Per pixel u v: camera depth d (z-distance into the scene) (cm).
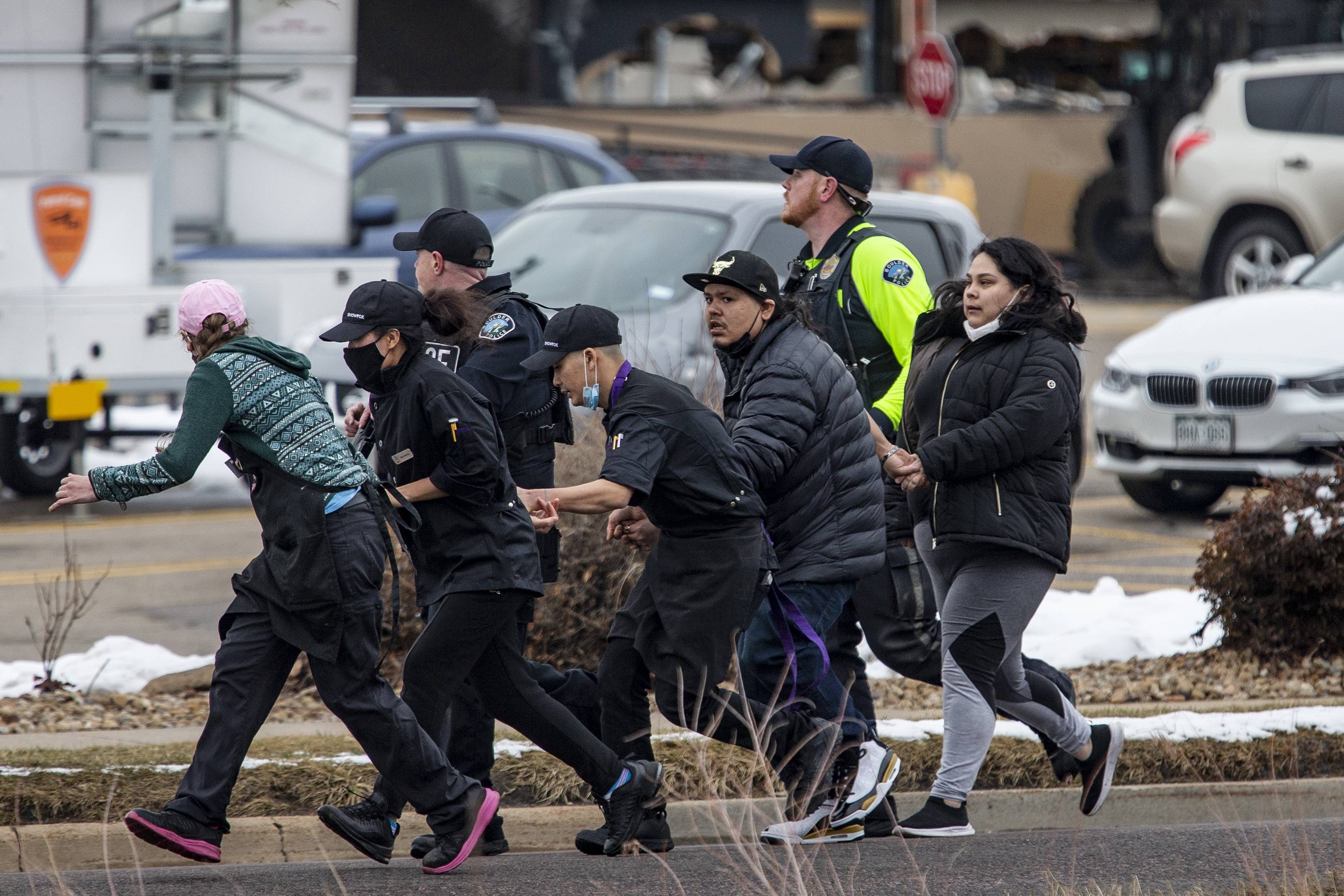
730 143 9188
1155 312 8506
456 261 2209
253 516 4647
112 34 4662
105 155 4753
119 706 2794
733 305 2130
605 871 2083
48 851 2136
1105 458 4441
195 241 4969
